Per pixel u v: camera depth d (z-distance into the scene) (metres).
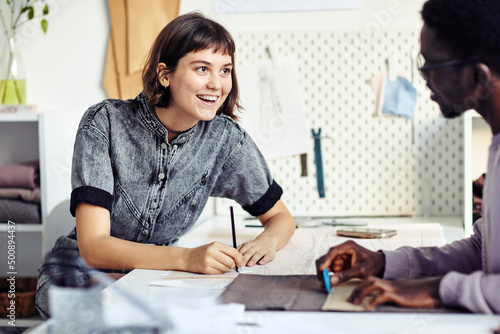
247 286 1.14
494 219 0.97
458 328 0.87
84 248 1.41
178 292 1.13
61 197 2.36
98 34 2.48
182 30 1.44
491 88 1.03
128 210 1.60
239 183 1.77
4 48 2.42
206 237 1.85
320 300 1.03
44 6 2.49
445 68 1.05
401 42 2.32
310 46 2.36
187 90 1.45
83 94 2.52
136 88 2.44
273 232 1.62
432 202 2.35
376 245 1.61
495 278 0.93
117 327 0.86
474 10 1.01
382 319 0.92
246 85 2.39
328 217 2.37
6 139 2.61
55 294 0.85
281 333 0.87
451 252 1.18
